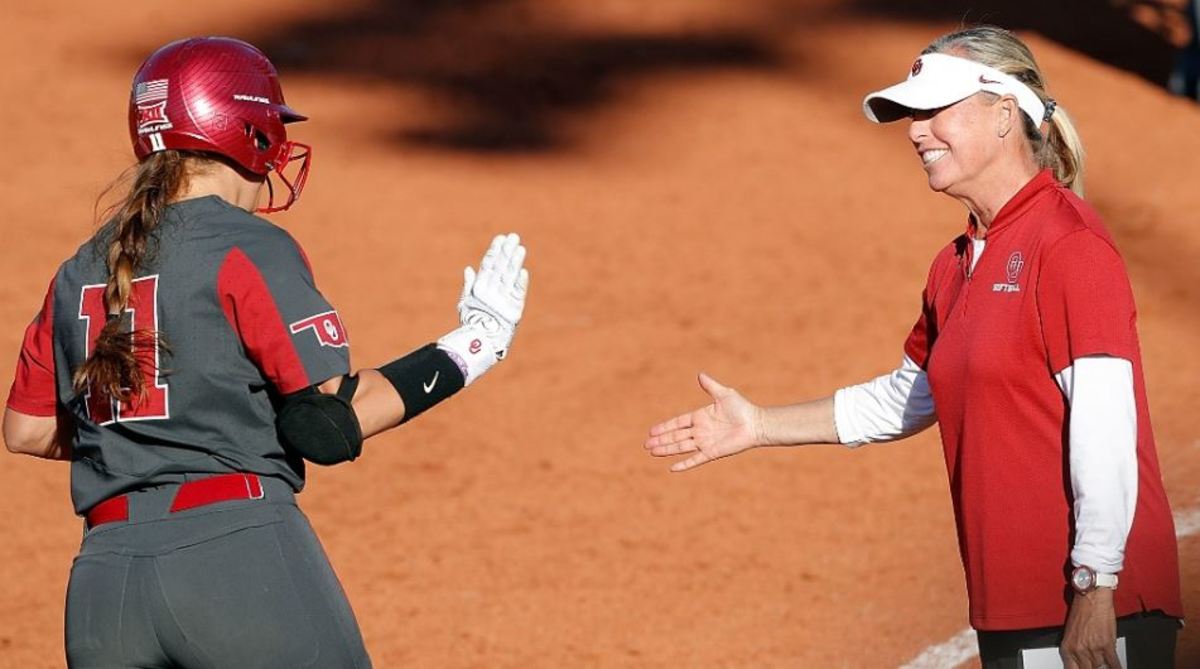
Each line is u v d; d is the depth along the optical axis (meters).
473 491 26.45
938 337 12.83
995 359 12.12
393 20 53.59
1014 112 12.61
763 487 26.45
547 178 42.53
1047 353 11.96
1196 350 31.97
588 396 30.48
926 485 26.41
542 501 26.02
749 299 35.41
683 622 21.48
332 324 12.06
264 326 11.84
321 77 48.81
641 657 20.42
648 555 23.84
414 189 41.34
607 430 28.94
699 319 34.34
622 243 38.59
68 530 25.06
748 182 42.56
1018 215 12.41
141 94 12.41
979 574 12.47
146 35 51.22
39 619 21.78
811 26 54.12
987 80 12.55
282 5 54.47
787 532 24.59
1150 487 12.12
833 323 34.00
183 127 12.27
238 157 12.45
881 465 27.36
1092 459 11.52
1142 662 12.15
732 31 53.59
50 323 12.66
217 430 11.97
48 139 43.44
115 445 12.07
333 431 11.73
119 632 11.81
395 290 35.41
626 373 31.56
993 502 12.27
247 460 12.05
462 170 42.81
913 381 14.03
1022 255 12.16
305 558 12.09
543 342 33.12
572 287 36.00
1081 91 50.03
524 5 55.41
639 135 45.69
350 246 37.78
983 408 12.25
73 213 39.03
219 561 11.76
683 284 36.25
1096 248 11.85
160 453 11.98
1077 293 11.74
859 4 56.53
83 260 12.50
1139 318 33.94
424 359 12.65
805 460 27.66
